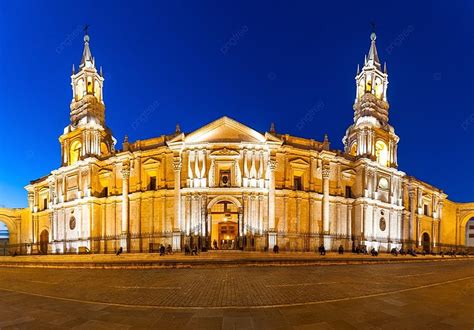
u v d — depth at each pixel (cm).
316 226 4466
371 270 2289
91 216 4681
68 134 5253
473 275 2014
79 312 1051
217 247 4222
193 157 4259
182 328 884
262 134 4344
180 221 4116
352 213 4831
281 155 4372
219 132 4353
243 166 4209
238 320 952
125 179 4569
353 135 5319
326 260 2775
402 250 4678
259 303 1166
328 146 4734
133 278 1855
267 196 4188
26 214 6556
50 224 5528
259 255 3425
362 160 4825
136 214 4488
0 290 1505
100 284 1645
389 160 5344
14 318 988
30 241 6278
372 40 5734
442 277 1895
